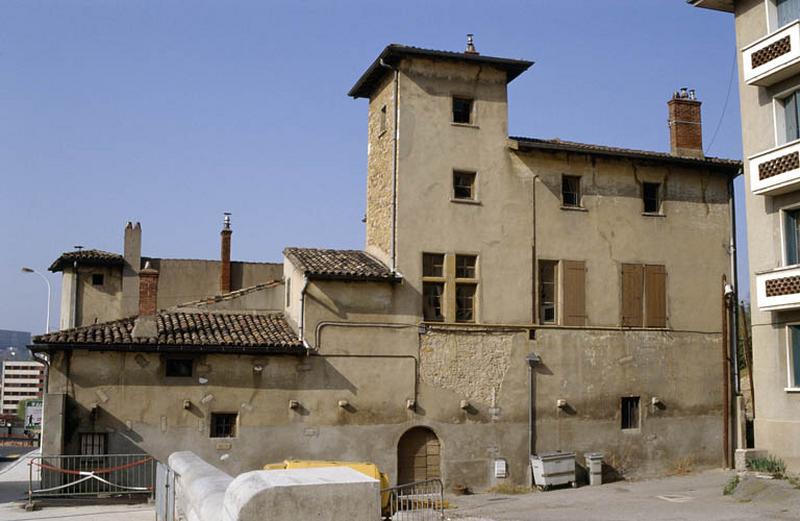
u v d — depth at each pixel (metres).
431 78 26.48
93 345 22.11
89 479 21.55
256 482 5.77
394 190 25.67
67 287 41.62
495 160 26.75
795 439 20.14
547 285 27.02
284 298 27.62
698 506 19.22
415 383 24.91
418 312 25.28
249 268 42.69
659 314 27.94
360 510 5.71
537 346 26.34
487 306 26.00
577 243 27.28
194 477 9.32
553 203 27.20
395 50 25.69
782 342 20.75
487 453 25.30
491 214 26.45
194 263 42.41
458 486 24.67
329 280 24.52
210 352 23.05
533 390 26.08
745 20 22.34
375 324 24.78
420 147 26.06
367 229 28.19
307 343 24.06
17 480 28.41
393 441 24.45
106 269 41.88
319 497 5.67
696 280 28.62
